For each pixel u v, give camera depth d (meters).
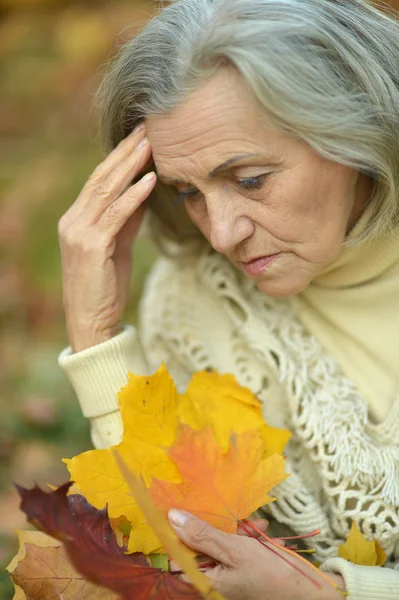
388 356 1.53
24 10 4.86
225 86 1.24
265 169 1.27
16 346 2.85
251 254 1.36
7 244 3.32
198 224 1.44
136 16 4.47
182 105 1.27
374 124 1.30
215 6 1.29
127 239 1.63
